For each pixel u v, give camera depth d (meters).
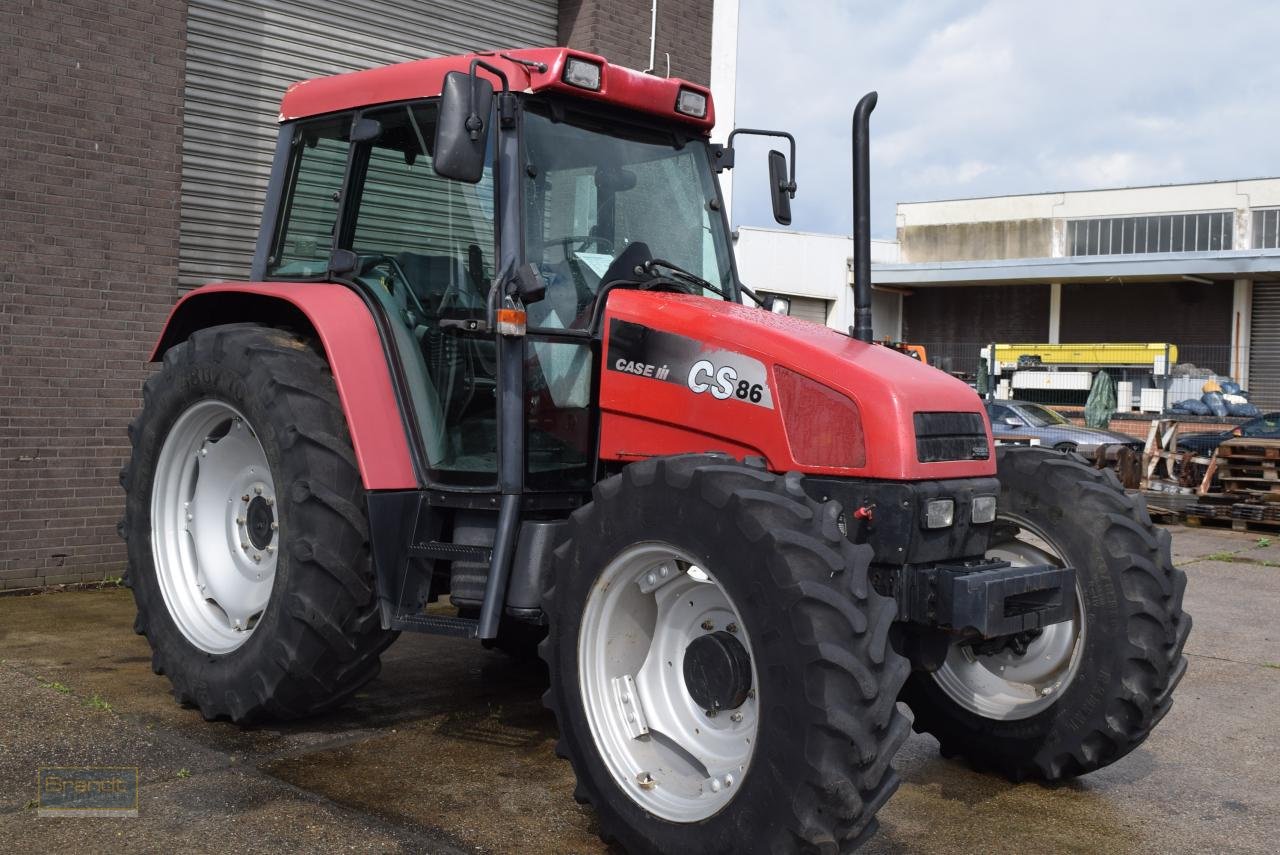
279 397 3.97
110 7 6.34
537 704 4.56
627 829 3.08
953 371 31.30
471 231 3.91
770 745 2.79
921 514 3.19
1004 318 34.66
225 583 4.32
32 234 6.10
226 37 7.12
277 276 4.65
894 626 3.35
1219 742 4.52
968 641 3.80
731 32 9.86
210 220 7.07
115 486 6.47
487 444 3.83
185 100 6.90
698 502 2.99
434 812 3.37
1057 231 39.06
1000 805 3.77
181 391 4.35
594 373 3.83
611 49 8.89
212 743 3.89
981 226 40.38
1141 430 21.34
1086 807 3.76
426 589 3.96
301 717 4.10
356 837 3.13
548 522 3.59
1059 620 3.43
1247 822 3.64
